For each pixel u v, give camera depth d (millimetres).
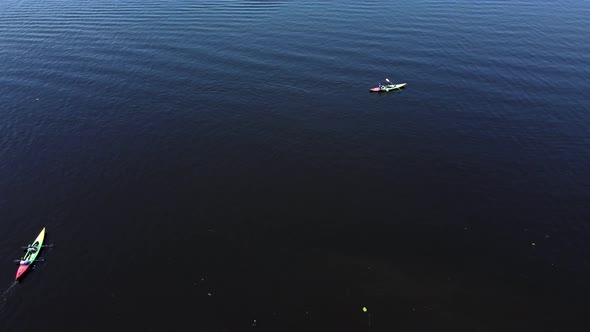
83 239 52250
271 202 57812
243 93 85125
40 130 73812
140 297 45375
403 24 113750
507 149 67188
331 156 67062
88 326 42719
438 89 84500
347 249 50469
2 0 142500
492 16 118375
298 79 89625
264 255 49938
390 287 45938
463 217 54625
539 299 44156
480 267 47844
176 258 49719
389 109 79250
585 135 69500
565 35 105000
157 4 135125
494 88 83688
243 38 107688
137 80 89875
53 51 102375
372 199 58031
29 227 54031
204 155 67625
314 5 130250
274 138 71812
